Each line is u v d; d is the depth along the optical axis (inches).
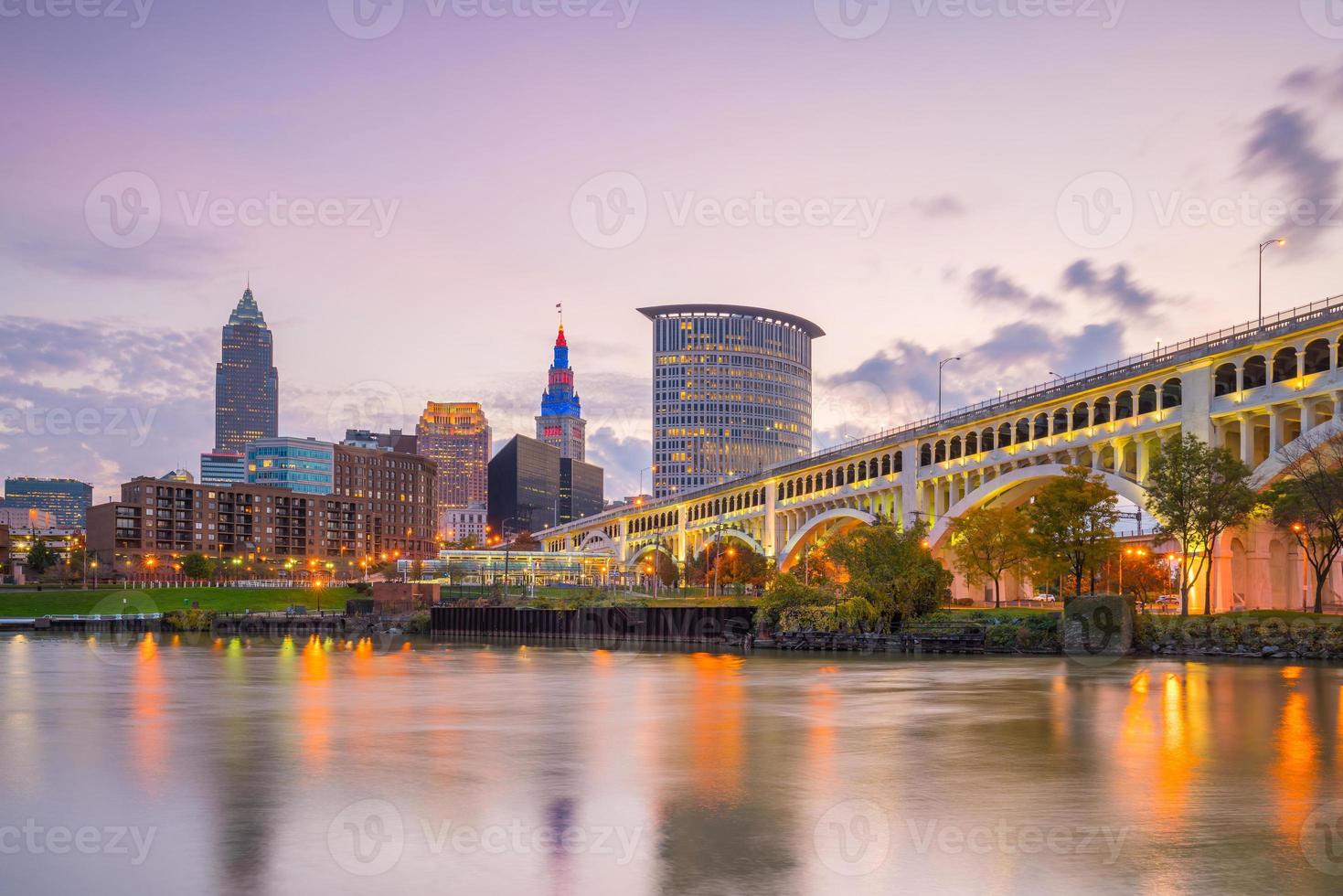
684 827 864.9
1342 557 4077.3
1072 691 1911.9
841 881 708.0
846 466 5590.6
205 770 1141.7
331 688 2207.2
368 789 1025.5
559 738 1378.0
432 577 7854.3
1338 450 2797.7
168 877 730.8
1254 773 1092.5
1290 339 3034.0
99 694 2068.2
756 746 1295.5
